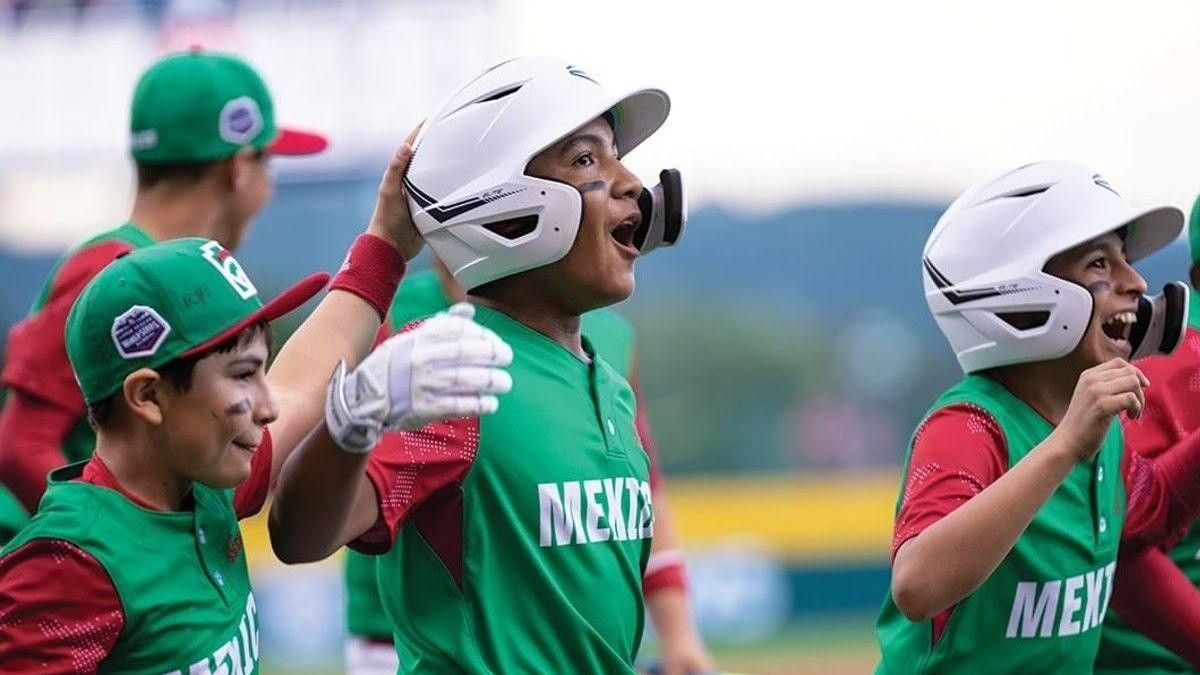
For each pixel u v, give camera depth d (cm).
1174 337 1327
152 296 1008
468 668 1095
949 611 1270
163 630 1012
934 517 1186
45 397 1470
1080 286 1279
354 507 1045
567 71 1161
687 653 1742
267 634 4038
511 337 1156
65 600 988
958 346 1327
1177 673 1511
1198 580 1554
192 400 1010
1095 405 1141
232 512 1083
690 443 4834
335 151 5012
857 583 4578
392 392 963
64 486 1024
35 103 5272
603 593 1134
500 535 1106
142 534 1018
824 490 4634
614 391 1214
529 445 1116
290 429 1116
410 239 1186
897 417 4884
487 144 1130
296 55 5078
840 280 4956
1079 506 1309
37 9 5234
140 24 5203
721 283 4956
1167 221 1363
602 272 1150
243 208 1619
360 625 1828
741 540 4547
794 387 4884
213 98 1580
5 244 5169
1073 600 1303
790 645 4244
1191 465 1398
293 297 1033
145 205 1596
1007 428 1270
